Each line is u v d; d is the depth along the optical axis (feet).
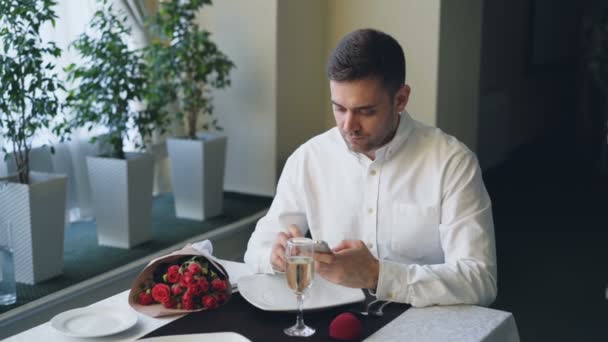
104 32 10.37
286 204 6.53
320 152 6.47
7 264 8.16
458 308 5.24
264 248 6.15
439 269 5.36
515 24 20.93
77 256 10.12
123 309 5.27
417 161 6.11
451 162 5.99
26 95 8.82
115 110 11.07
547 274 12.96
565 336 10.41
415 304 5.24
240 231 11.73
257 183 13.17
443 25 13.14
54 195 9.09
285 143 13.10
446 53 13.41
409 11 13.14
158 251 10.36
